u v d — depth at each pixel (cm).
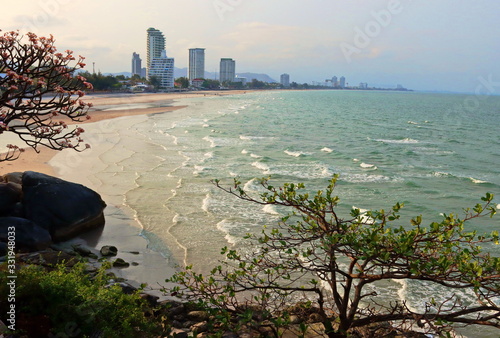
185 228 1473
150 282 1039
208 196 1884
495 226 1689
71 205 1320
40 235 1155
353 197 2061
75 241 1291
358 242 472
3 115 873
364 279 516
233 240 1361
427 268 447
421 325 492
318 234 534
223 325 577
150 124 5081
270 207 1730
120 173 2295
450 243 470
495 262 433
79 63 850
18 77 750
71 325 558
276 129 5291
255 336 644
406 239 458
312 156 3284
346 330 524
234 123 5856
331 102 15250
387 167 3019
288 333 687
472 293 1049
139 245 1303
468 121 8075
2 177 1470
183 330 720
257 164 2780
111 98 11562
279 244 1300
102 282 756
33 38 802
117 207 1684
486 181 2652
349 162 3119
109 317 597
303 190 2138
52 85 837
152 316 759
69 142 922
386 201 2019
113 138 3681
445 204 2031
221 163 2761
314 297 958
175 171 2425
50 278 619
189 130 4647
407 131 5791
